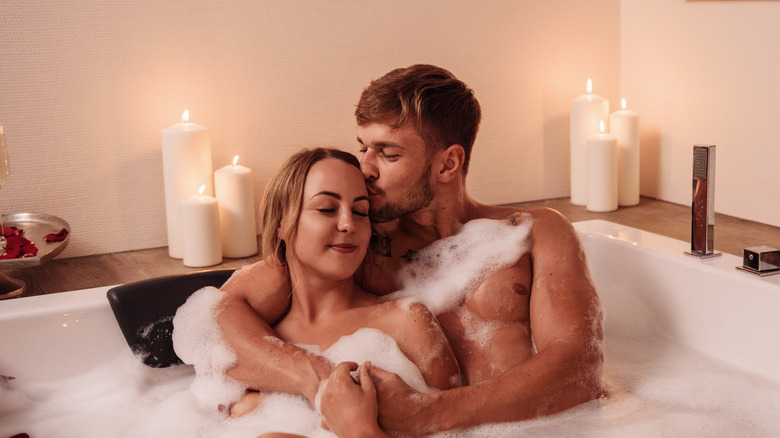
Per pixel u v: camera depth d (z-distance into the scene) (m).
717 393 1.30
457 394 1.09
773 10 2.48
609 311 1.63
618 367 1.43
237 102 2.58
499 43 2.89
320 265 1.19
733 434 1.17
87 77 2.39
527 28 2.92
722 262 1.44
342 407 1.04
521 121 2.99
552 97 3.02
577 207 2.95
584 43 3.03
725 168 2.73
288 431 1.17
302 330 1.25
